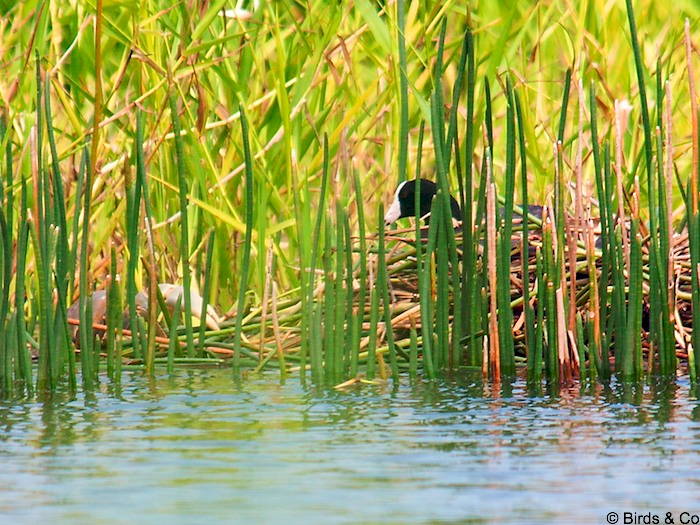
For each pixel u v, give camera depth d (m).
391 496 7.25
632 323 11.35
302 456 8.22
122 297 13.73
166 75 13.80
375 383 11.35
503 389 10.90
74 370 10.99
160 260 14.46
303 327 11.56
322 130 15.02
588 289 12.71
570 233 11.42
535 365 11.32
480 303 12.34
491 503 7.10
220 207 14.46
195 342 13.06
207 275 12.72
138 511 6.96
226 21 15.21
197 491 7.36
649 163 11.46
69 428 9.16
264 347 12.87
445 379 11.53
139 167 11.95
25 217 11.11
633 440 8.63
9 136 11.79
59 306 11.14
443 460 8.09
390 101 14.82
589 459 8.08
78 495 7.29
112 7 14.62
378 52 16.08
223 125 14.70
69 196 14.27
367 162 15.85
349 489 7.40
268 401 10.34
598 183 11.50
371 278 12.22
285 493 7.31
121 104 15.43
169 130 14.46
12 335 11.09
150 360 12.12
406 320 12.88
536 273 12.03
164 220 14.46
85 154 11.38
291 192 14.58
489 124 11.73
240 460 8.12
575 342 11.52
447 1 14.88
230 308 14.34
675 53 16.53
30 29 15.55
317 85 15.26
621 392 10.67
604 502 7.11
